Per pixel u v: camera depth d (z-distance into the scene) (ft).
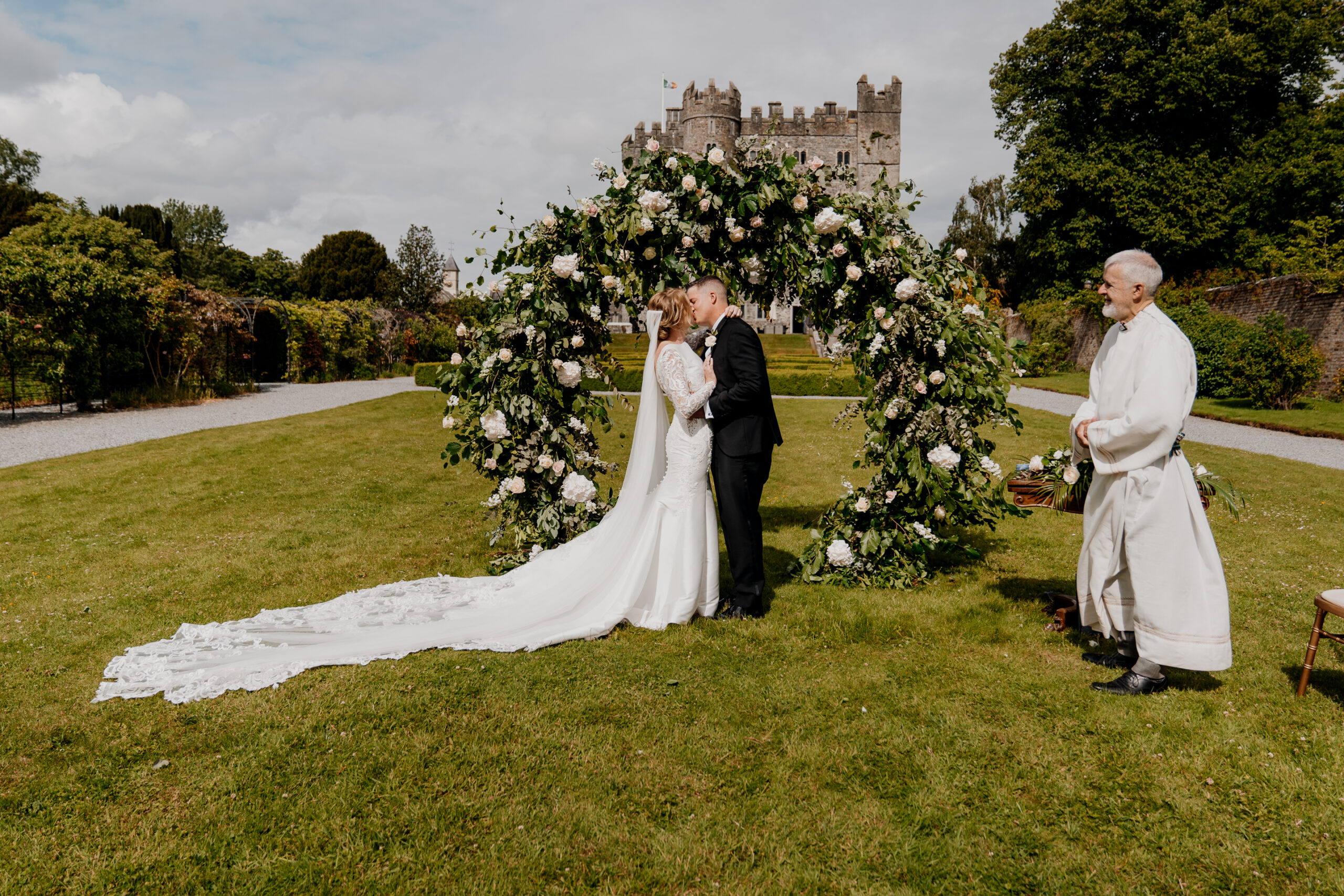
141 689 9.14
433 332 100.73
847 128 154.71
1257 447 32.42
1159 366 8.79
